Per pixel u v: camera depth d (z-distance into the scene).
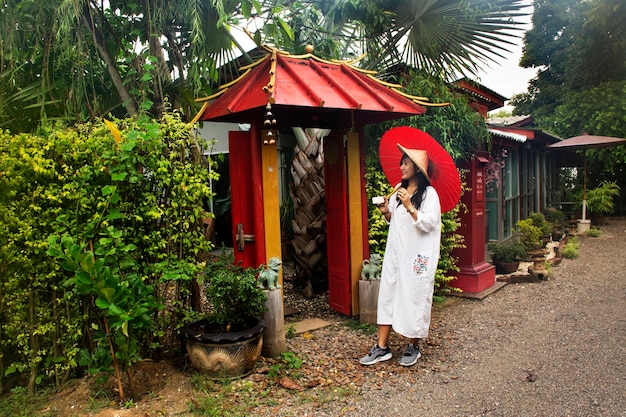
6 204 3.03
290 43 5.28
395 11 6.08
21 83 4.34
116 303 2.80
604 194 13.47
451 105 5.70
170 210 3.46
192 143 3.60
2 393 3.29
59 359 3.23
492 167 7.84
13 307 3.14
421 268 3.67
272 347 3.81
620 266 7.58
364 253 4.81
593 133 15.34
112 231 3.03
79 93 4.23
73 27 4.21
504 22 5.57
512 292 6.04
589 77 17.17
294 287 6.24
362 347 4.12
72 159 3.19
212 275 3.60
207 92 4.79
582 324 4.69
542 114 19.14
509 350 4.06
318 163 5.85
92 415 2.93
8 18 4.09
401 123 5.58
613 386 3.31
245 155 4.26
